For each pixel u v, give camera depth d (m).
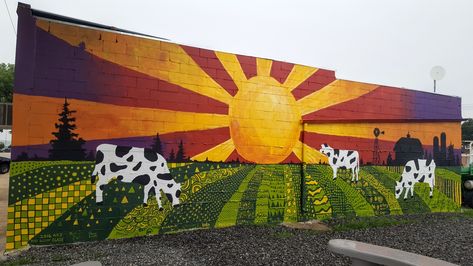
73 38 6.74
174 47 7.65
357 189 9.97
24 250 6.15
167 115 7.53
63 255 5.84
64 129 6.62
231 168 8.21
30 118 6.39
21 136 6.32
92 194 6.81
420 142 11.31
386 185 10.52
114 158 7.01
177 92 7.64
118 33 7.11
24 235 6.30
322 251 6.38
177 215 7.59
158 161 7.41
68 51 6.69
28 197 6.34
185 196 7.68
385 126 10.55
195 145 7.81
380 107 10.43
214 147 8.02
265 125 8.65
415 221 9.57
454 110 12.16
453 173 12.09
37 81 6.44
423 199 11.30
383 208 10.44
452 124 12.12
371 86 10.27
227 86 8.20
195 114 7.82
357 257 2.97
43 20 6.51
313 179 9.24
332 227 8.52
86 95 6.80
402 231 8.30
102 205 6.89
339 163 9.68
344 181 9.75
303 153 9.11
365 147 10.16
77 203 6.69
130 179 7.14
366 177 10.15
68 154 6.64
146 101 7.33
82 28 6.81
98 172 6.87
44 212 6.44
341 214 9.67
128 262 5.50
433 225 9.14
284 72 8.94
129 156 7.14
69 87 6.68
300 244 6.82
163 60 7.53
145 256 5.82
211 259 5.75
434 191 11.58
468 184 13.46
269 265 5.54
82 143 6.75
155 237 7.10
